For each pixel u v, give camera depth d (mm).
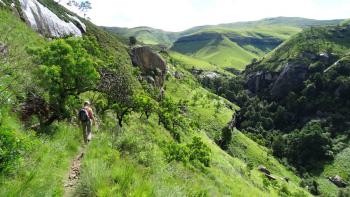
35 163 9422
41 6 63469
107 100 31234
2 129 8750
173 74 182500
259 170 122250
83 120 15078
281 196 80375
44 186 8266
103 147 13836
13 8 49125
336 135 193500
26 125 13703
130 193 8836
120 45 113625
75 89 19672
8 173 8258
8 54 15617
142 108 36125
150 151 17062
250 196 40875
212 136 125125
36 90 16703
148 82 105562
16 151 8680
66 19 80438
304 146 181625
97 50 48500
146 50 115188
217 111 151375
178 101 137875
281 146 185500
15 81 14805
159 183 10508
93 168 9570
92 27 110188
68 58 19125
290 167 165625
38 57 19172
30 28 47188
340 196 143750
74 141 14266
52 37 60312
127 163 12305
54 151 11461
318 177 164125
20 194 7352
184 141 65312
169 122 63781
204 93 189125
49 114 16922
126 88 32094
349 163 167750
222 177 44125
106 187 8750
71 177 10148
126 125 33625
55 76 18094
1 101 12719
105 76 29969
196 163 40625
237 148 139750
